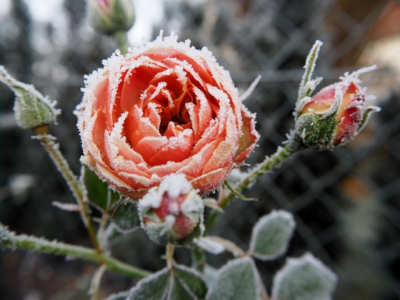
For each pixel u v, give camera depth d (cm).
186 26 45
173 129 10
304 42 39
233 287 15
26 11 57
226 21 45
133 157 9
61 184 50
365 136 40
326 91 12
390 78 36
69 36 52
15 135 53
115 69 10
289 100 36
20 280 47
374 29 44
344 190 40
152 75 10
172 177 9
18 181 51
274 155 13
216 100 10
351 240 38
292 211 36
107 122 9
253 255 18
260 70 39
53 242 15
